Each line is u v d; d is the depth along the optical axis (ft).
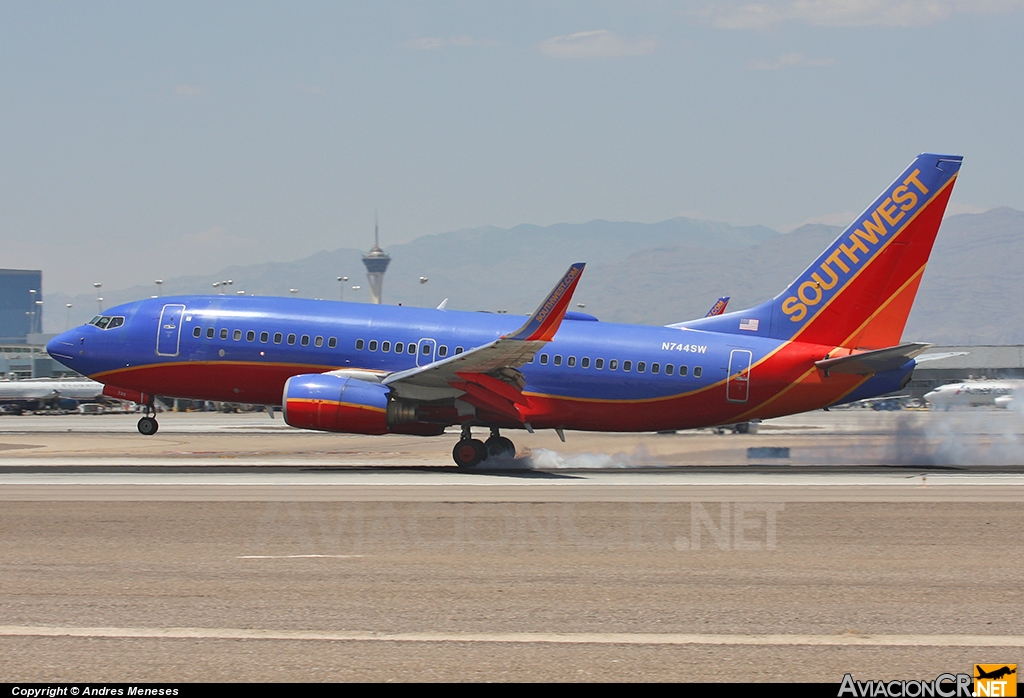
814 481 229.25
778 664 97.09
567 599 119.34
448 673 93.66
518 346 236.43
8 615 111.34
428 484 218.18
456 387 249.96
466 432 261.44
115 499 192.24
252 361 272.31
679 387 264.93
